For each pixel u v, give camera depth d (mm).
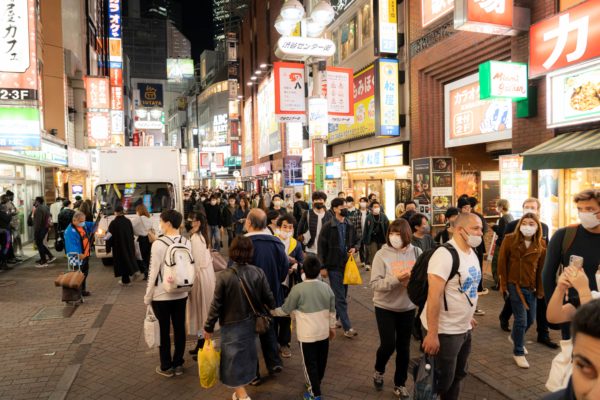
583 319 1227
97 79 24609
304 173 26344
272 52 36625
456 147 13070
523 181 8828
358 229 10398
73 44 25703
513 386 4520
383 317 4391
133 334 6453
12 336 6422
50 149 17609
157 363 5387
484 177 13391
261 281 4219
